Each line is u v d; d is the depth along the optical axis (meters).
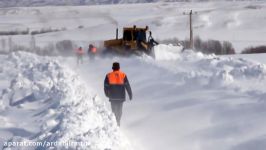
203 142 23.39
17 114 27.14
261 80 35.22
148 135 25.09
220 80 34.84
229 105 27.95
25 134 21.81
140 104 32.97
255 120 24.62
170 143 23.62
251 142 22.05
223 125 25.02
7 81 47.69
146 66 52.38
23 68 56.41
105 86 27.72
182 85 36.44
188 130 25.34
